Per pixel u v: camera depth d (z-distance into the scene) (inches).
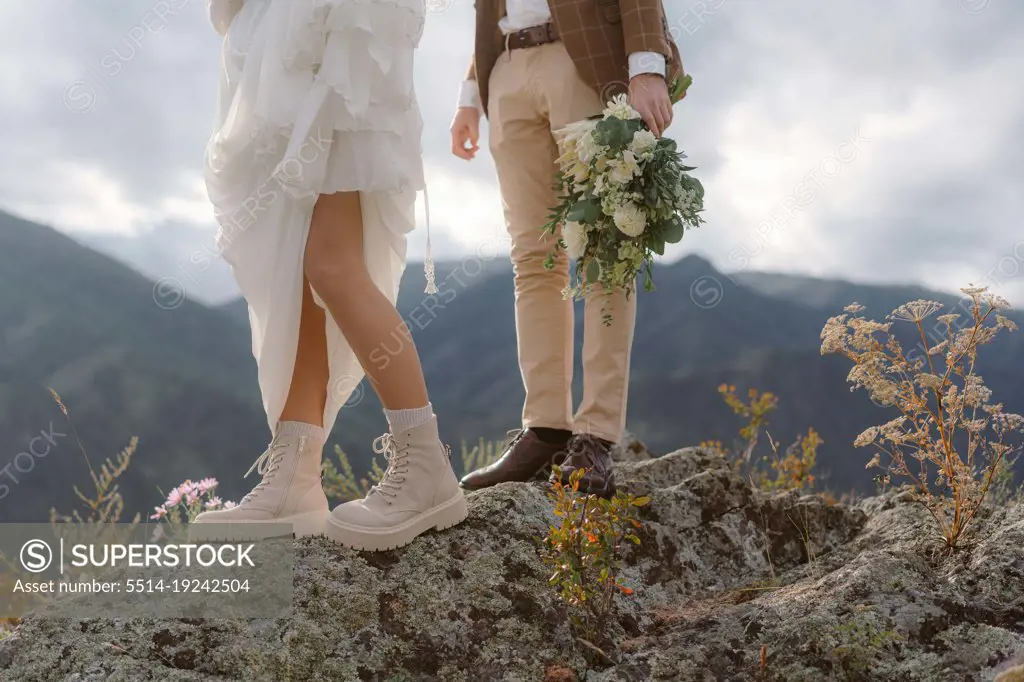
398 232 88.4
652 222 96.1
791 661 76.8
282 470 86.5
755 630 81.4
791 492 109.7
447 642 79.1
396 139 85.7
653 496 105.6
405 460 85.7
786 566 102.8
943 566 89.9
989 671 72.2
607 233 97.9
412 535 84.4
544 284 110.9
